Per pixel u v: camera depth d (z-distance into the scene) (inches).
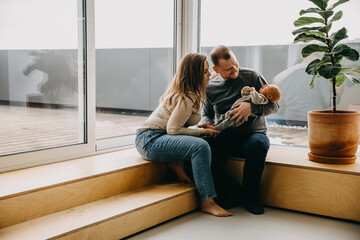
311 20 95.4
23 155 89.5
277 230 82.7
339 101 110.8
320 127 93.7
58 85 108.3
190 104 91.0
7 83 115.9
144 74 180.2
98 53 188.1
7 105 118.0
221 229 82.7
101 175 85.4
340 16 91.4
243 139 99.2
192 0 128.7
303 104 119.5
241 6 125.3
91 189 83.6
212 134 96.2
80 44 102.1
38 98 113.1
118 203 82.5
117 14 129.0
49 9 104.1
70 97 106.6
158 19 135.0
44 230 67.8
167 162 101.0
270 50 122.9
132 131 141.8
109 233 74.4
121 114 197.3
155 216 83.8
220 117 103.5
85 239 70.3
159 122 94.9
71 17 102.3
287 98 122.1
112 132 140.7
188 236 78.9
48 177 81.4
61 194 77.8
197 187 90.0
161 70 169.0
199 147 87.4
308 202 92.4
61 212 77.1
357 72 91.0
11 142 110.0
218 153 101.7
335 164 93.0
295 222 87.7
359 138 98.3
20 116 118.0
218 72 100.3
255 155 92.7
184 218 89.7
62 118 110.0
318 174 90.4
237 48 128.1
